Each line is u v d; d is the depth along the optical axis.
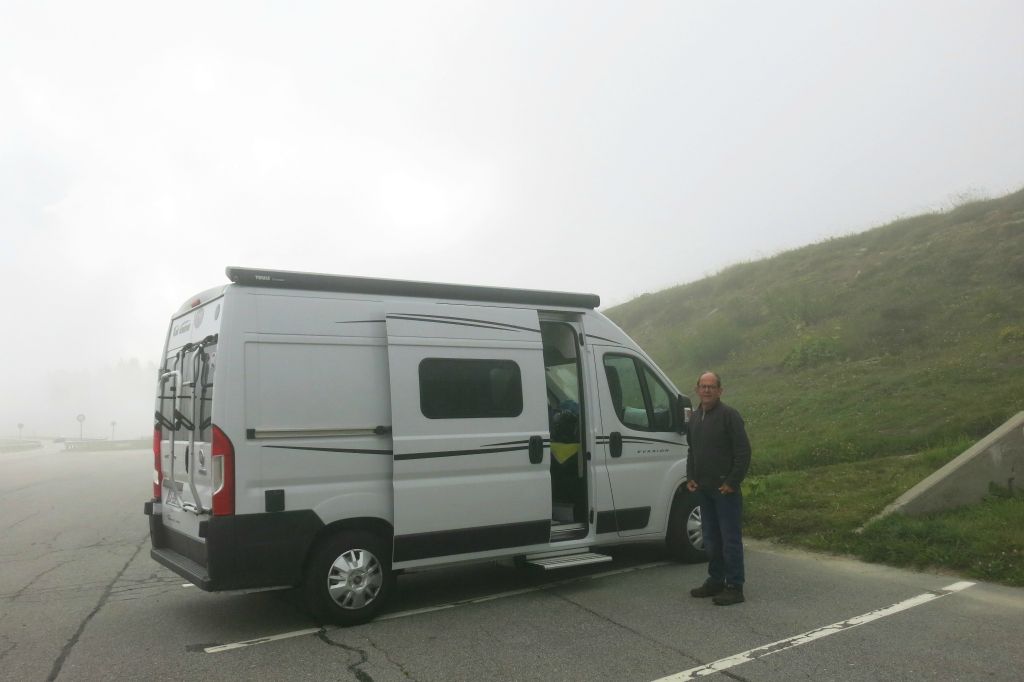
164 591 7.54
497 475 6.88
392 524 6.33
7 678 5.04
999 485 8.49
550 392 8.50
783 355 19.08
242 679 4.96
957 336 16.62
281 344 6.04
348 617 6.08
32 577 8.28
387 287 6.63
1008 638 5.29
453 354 6.77
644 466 7.89
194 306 6.65
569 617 6.18
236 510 5.69
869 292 21.20
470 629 5.93
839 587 6.68
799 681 4.67
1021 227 20.89
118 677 5.03
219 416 5.71
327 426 6.12
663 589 7.00
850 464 11.05
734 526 6.41
